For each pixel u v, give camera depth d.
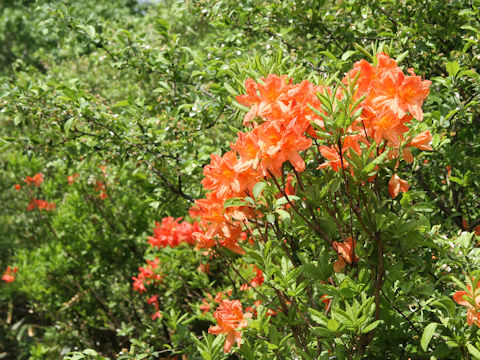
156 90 3.23
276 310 1.95
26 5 12.93
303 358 1.93
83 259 5.58
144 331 4.60
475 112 2.68
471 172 2.72
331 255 2.10
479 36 2.43
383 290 1.87
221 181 1.75
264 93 1.71
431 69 2.93
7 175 7.65
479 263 1.89
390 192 1.75
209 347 1.96
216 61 3.00
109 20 4.73
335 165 1.72
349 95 1.55
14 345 7.26
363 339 1.79
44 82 3.27
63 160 3.55
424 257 2.08
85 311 5.49
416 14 2.88
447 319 1.68
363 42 3.13
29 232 7.17
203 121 3.06
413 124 2.21
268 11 3.20
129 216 5.43
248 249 1.84
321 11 3.17
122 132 3.16
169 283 4.21
